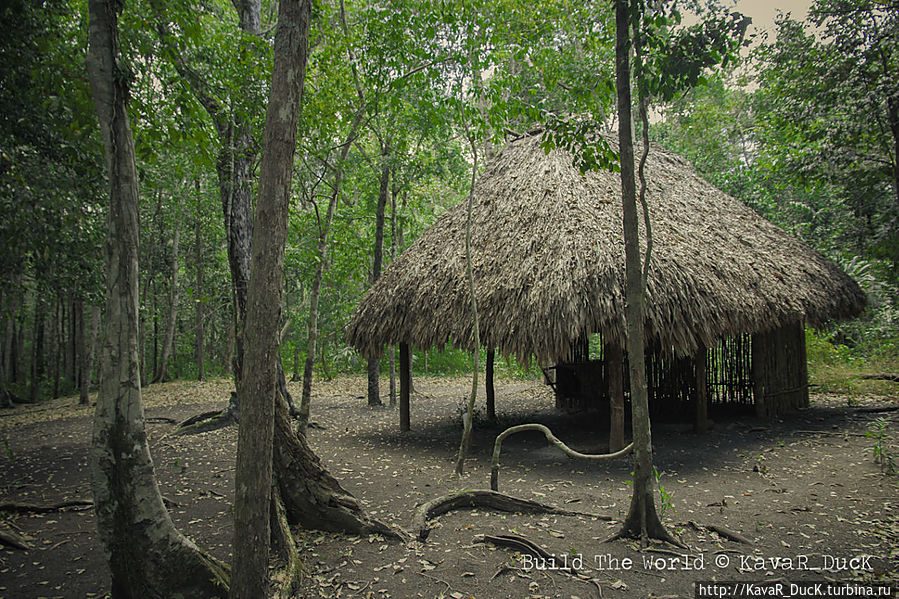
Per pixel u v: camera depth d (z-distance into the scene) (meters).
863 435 7.50
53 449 8.31
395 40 6.22
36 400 17.58
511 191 8.20
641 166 3.94
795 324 9.59
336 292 15.77
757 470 5.98
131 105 3.40
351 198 14.28
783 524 4.38
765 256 8.30
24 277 8.22
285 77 2.63
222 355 23.94
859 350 14.03
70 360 21.75
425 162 12.05
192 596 2.99
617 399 6.66
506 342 6.34
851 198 13.16
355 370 18.67
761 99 16.14
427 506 4.61
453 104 6.05
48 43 5.21
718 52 3.84
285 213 2.67
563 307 6.08
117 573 2.95
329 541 4.18
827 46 10.43
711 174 16.95
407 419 8.84
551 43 6.13
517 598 3.29
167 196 17.88
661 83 3.90
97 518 2.93
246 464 2.62
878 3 9.73
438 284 7.47
